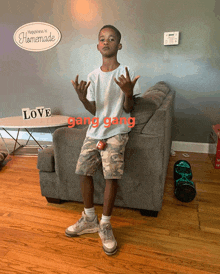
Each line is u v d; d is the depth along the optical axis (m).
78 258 1.27
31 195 1.96
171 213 1.66
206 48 2.61
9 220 1.62
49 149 1.77
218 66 2.62
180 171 2.05
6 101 3.65
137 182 1.53
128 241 1.39
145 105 1.40
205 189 2.00
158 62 2.80
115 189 1.35
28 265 1.23
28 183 2.18
